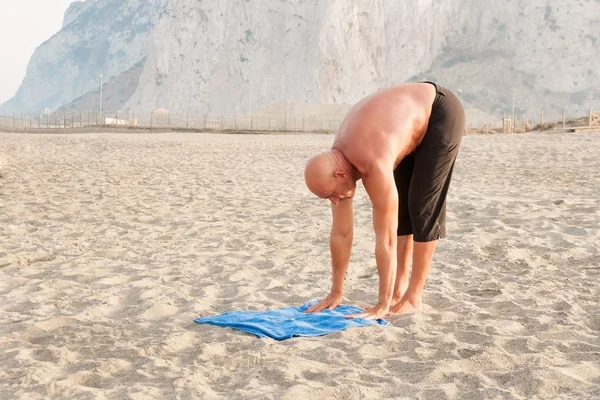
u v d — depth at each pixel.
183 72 128.38
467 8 137.62
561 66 130.75
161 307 4.84
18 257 6.68
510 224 7.93
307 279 5.78
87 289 5.45
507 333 4.16
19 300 5.14
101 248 7.19
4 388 3.35
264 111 96.50
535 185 11.85
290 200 10.47
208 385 3.39
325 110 97.06
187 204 10.27
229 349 3.97
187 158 19.59
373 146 4.19
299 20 120.94
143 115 110.56
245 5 126.31
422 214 4.57
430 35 132.12
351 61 117.38
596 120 35.69
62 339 4.14
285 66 118.88
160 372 3.57
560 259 6.26
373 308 4.54
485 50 136.50
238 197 10.91
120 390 3.27
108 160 18.88
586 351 3.82
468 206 9.30
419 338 4.07
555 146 20.42
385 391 3.23
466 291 5.33
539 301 4.93
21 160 18.77
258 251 6.97
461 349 3.81
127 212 9.59
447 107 4.47
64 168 16.27
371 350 3.88
